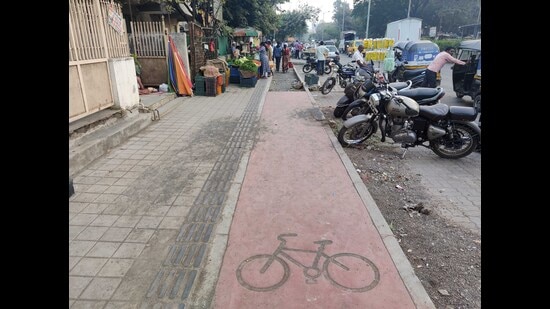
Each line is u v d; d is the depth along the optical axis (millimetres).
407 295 2689
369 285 2787
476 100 9289
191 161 5438
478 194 4738
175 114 8625
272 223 3674
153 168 5145
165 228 3590
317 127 7488
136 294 2691
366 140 6785
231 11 25922
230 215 3814
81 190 4414
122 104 6926
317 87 12906
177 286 2773
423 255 3338
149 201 4152
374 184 4965
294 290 2725
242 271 2936
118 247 3271
